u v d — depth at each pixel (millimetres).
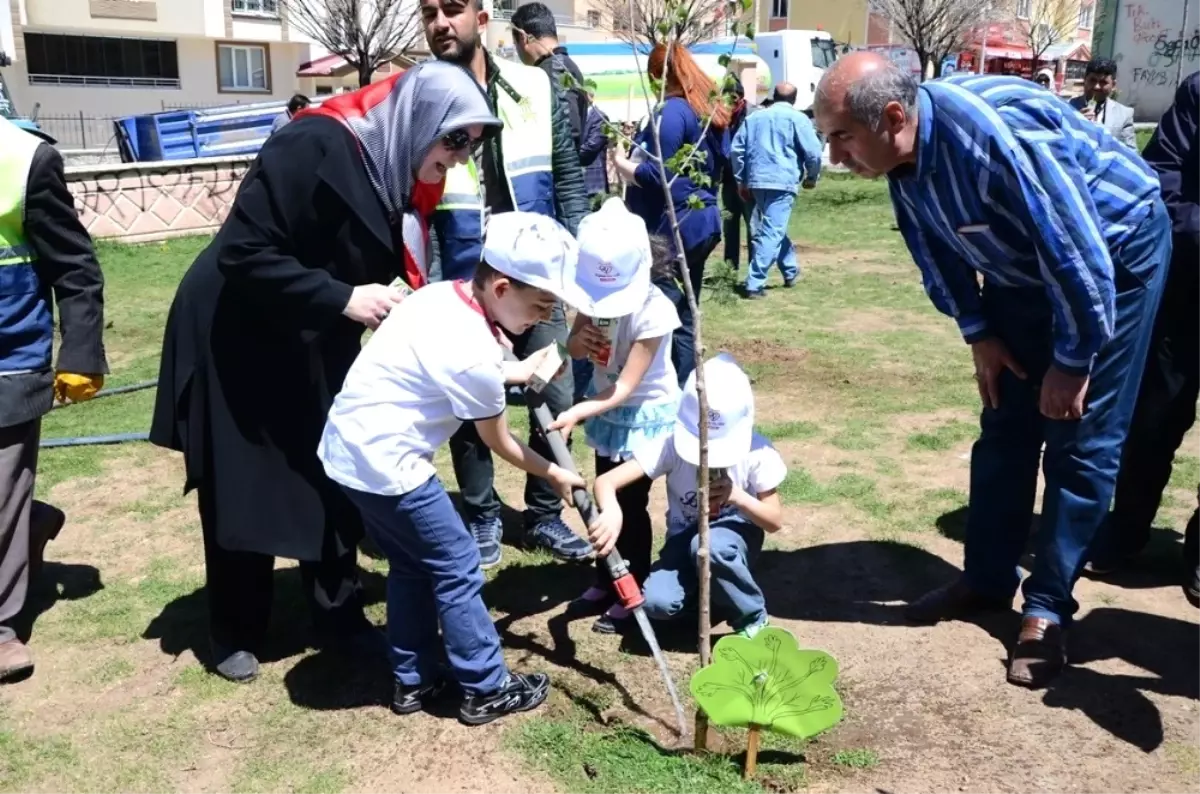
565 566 4348
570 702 3303
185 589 4164
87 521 4848
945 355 7590
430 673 3281
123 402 6719
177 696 3412
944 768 2961
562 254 2957
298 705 3344
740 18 3281
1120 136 9234
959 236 3266
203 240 13266
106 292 10195
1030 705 3273
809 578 4160
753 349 7762
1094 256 2996
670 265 3711
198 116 15859
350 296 3098
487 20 4199
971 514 3812
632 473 3375
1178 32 30266
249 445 3283
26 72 28797
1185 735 3119
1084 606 3928
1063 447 3375
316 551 3344
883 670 3471
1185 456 5520
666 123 5160
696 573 3482
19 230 3504
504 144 4199
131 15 29828
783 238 10258
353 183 3111
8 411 3477
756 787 2863
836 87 3061
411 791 2898
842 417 6172
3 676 3484
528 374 3170
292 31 32469
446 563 3062
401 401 2953
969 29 22875
